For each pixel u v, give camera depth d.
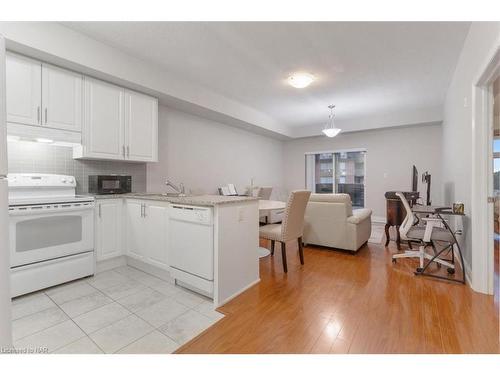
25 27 2.14
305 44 2.71
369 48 2.78
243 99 4.57
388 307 1.98
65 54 2.38
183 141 4.30
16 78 2.22
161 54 2.92
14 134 2.21
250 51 2.86
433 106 4.92
